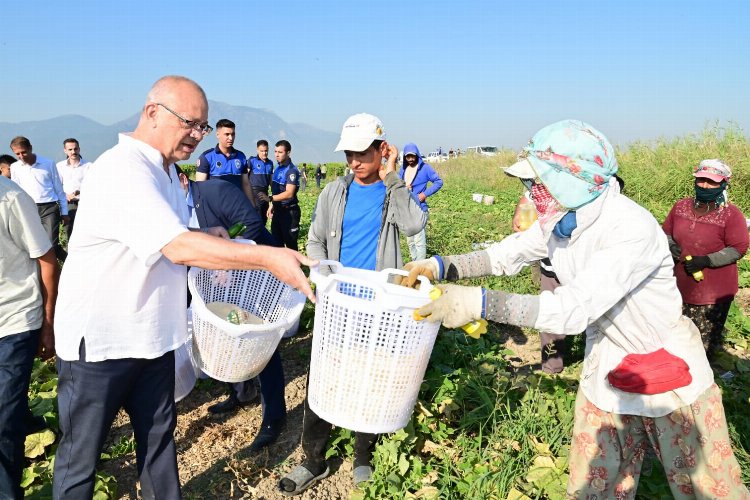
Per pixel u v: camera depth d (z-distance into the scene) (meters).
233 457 3.57
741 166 12.79
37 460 3.58
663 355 2.20
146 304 2.53
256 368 3.19
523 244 2.62
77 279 2.44
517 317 1.94
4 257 2.84
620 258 2.01
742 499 2.21
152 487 2.83
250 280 3.69
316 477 3.26
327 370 2.47
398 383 2.42
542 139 2.05
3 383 2.86
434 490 3.03
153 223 2.30
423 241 7.62
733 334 5.59
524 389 4.16
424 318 2.06
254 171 9.29
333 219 3.46
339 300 2.32
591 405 2.39
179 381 3.82
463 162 30.38
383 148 3.35
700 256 4.37
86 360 2.45
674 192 13.87
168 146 2.62
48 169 8.49
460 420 3.73
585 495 2.44
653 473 3.20
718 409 2.20
